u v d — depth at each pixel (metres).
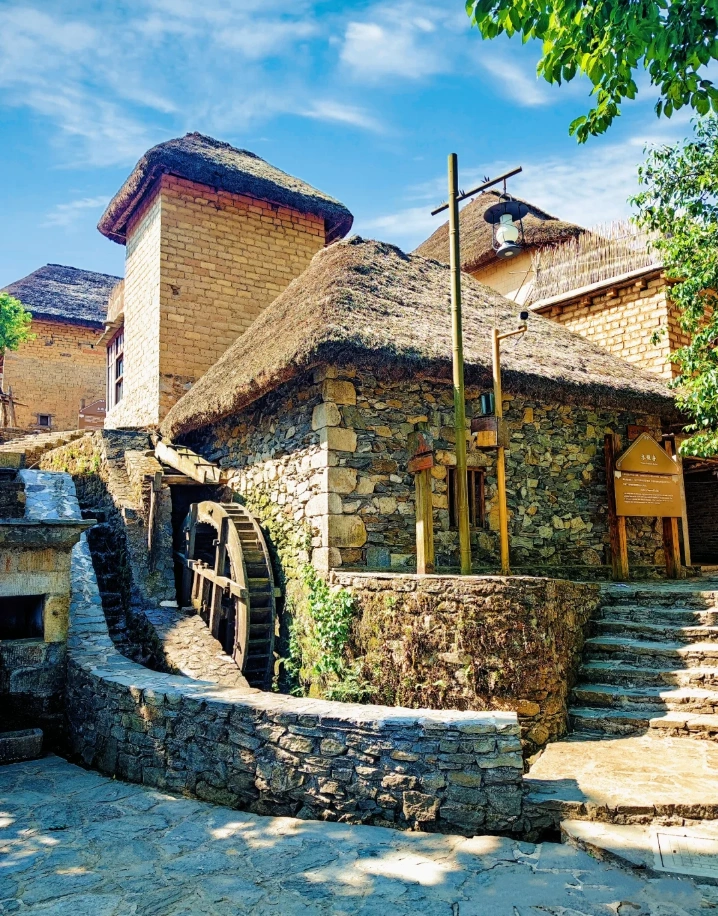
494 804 3.89
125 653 7.49
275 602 7.84
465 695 5.29
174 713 4.75
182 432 10.54
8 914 3.10
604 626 6.50
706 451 8.45
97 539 9.18
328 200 14.72
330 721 4.20
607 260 11.94
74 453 11.69
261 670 7.56
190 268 12.87
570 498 8.95
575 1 3.86
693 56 3.80
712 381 8.05
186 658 6.87
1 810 4.33
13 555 5.78
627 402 8.97
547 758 4.71
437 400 7.98
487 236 13.89
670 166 8.62
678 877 3.35
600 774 4.37
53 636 5.92
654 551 9.82
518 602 5.37
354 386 7.38
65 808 4.36
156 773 4.78
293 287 10.49
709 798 3.94
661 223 8.87
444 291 9.61
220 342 12.99
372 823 4.03
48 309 22.42
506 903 3.16
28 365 22.08
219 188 13.27
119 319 14.74
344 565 6.97
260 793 4.29
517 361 8.13
